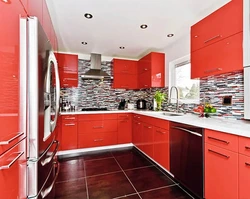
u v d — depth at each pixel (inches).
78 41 112.7
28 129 37.9
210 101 84.7
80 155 115.2
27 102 37.3
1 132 26.4
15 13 31.5
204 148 58.7
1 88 26.5
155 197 64.7
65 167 94.3
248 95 54.5
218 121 65.0
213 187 54.4
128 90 159.6
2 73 26.8
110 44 118.7
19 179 34.2
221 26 63.8
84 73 144.2
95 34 100.7
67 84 125.9
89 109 140.6
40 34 40.9
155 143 95.7
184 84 110.5
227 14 61.3
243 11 54.8
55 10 72.7
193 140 64.1
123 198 64.0
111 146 130.0
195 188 62.7
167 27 91.0
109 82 153.0
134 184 74.9
